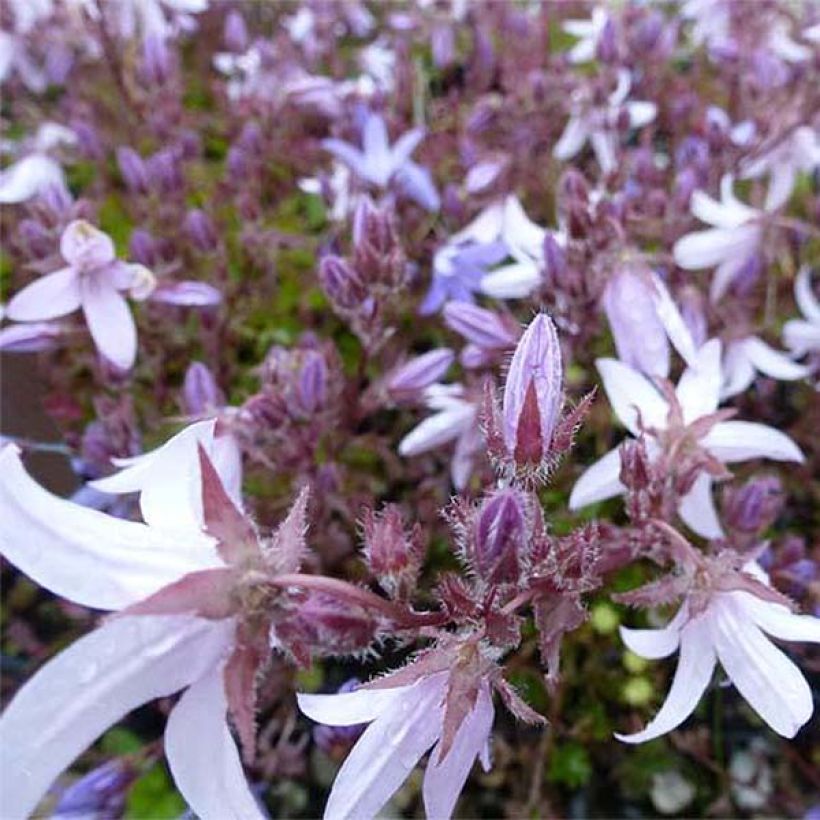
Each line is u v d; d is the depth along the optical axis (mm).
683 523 151
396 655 147
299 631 80
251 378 184
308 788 154
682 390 121
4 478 71
